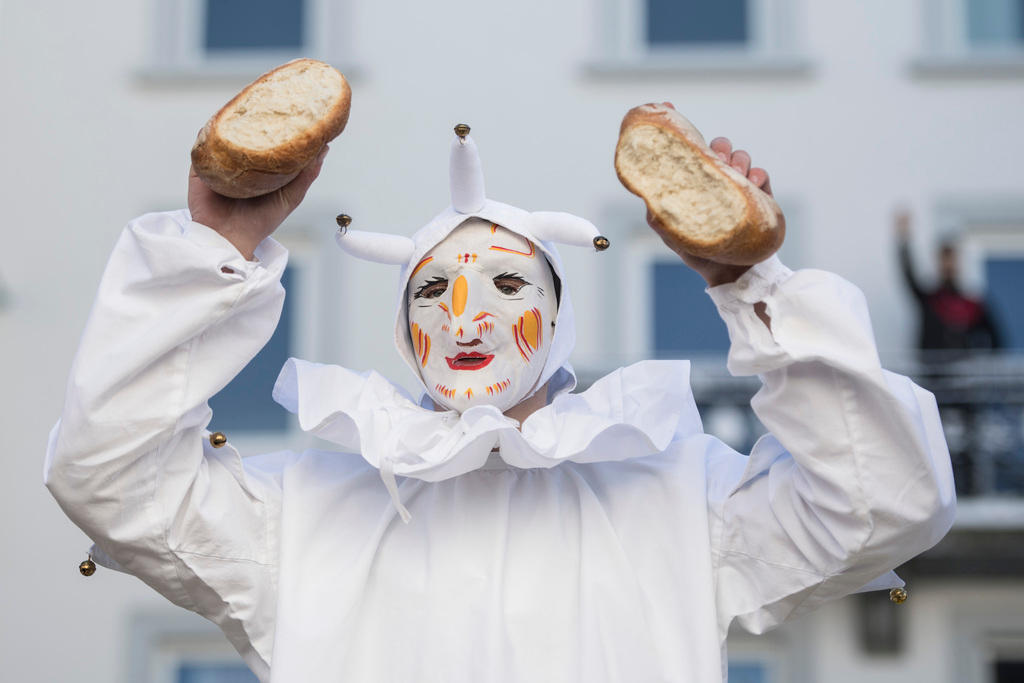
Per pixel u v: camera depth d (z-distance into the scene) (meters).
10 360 11.48
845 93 11.78
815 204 11.63
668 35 12.02
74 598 11.02
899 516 2.76
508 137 11.81
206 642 10.94
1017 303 11.64
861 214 11.61
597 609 2.93
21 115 11.91
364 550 3.03
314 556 3.04
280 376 3.13
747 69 11.80
